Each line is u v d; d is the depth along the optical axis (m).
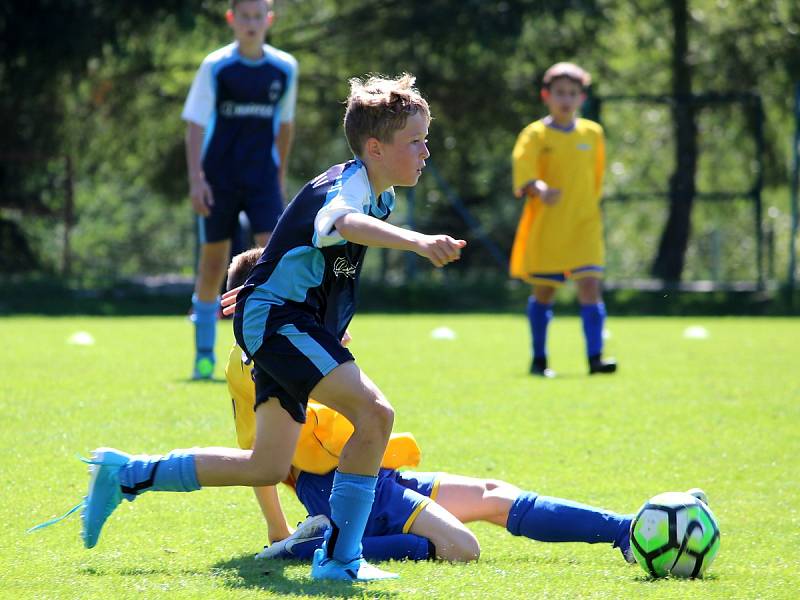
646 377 36.34
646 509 14.48
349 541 14.39
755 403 30.56
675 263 83.75
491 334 53.50
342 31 88.88
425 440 24.83
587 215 37.50
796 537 16.92
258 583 13.98
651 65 97.31
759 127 71.44
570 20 88.50
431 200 87.19
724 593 13.44
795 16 87.38
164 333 51.62
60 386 31.84
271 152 33.94
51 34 75.25
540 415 28.31
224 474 15.07
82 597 13.23
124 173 94.44
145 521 17.92
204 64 33.16
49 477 20.66
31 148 81.69
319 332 14.61
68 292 72.62
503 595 13.32
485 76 88.69
